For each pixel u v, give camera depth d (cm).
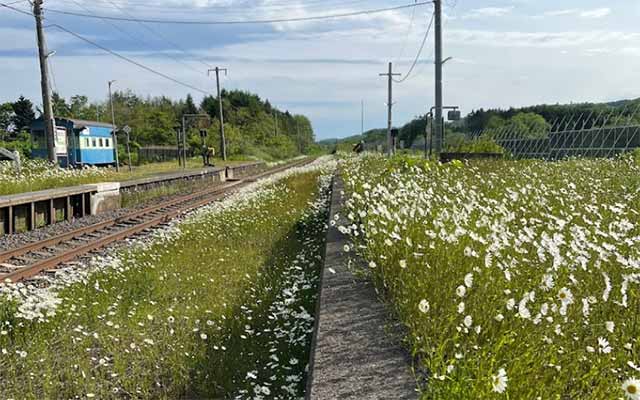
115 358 548
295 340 557
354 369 350
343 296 495
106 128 4612
